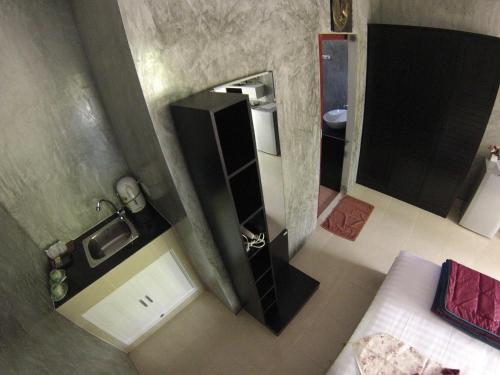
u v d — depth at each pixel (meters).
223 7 1.16
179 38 1.07
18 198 1.50
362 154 3.04
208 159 1.15
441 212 2.71
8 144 1.39
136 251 1.70
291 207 2.19
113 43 1.05
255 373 1.86
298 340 1.98
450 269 1.69
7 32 1.25
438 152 2.45
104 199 1.88
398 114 2.54
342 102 3.32
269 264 1.75
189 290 2.23
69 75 1.48
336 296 2.21
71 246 1.78
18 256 1.36
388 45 2.29
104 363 1.65
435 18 2.12
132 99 1.17
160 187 1.57
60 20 1.36
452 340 1.45
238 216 1.37
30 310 1.23
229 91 1.34
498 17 1.87
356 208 2.98
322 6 1.66
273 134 1.69
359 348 1.46
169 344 2.08
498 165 2.17
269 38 1.41
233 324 2.14
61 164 1.62
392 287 1.72
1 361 0.91
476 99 2.06
